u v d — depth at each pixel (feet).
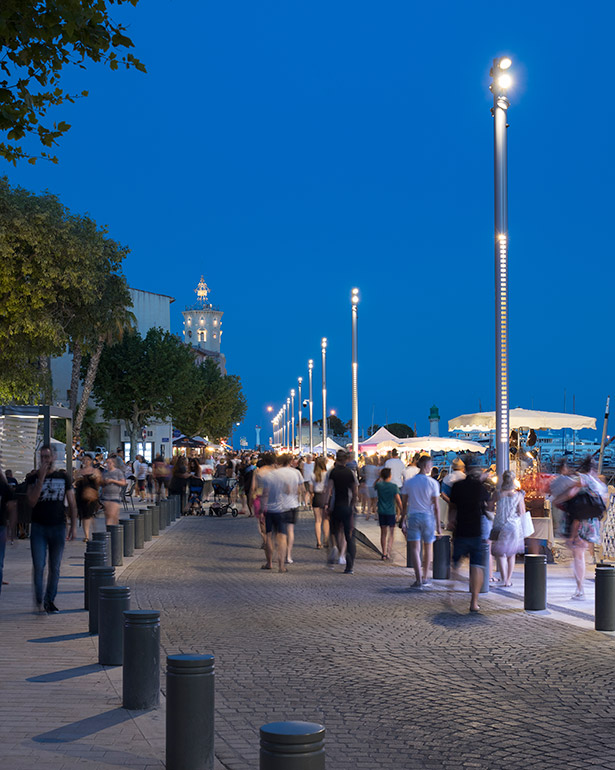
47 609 38.47
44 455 38.50
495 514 48.47
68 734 20.47
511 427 78.18
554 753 19.74
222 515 113.39
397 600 43.19
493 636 33.91
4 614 37.99
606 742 20.57
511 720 22.33
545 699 24.38
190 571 54.85
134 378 216.95
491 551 47.80
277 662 28.91
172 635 33.40
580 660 29.55
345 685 25.90
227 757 19.33
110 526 57.72
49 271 101.86
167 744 18.35
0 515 37.27
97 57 26.66
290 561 57.88
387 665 28.60
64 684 25.40
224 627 35.17
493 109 53.93
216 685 25.82
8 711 22.44
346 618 37.65
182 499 115.96
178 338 232.53
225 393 294.25
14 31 24.93
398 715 22.74
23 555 63.57
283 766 12.74
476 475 40.27
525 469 65.51
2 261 99.76
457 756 19.48
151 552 67.15
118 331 147.02
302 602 42.14
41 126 27.25
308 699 24.32
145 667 22.91
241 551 68.03
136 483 136.77
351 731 21.34
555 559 61.41
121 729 20.90
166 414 225.35
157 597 43.45
